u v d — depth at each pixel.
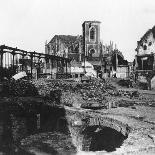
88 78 45.19
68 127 18.70
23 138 17.80
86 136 18.47
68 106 21.17
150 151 12.62
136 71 48.41
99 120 17.81
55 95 24.11
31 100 19.59
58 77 49.41
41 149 17.28
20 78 34.06
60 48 82.31
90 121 18.09
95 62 71.75
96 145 19.00
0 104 17.80
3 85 23.56
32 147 17.28
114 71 65.31
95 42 78.44
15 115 17.97
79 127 18.34
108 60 71.19
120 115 19.70
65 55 77.12
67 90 28.75
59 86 29.91
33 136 18.16
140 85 44.47
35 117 18.72
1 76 29.42
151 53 49.44
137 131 15.39
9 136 17.23
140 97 32.00
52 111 19.41
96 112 19.47
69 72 60.91
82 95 28.59
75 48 80.38
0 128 17.12
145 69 50.50
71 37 85.19
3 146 16.72
